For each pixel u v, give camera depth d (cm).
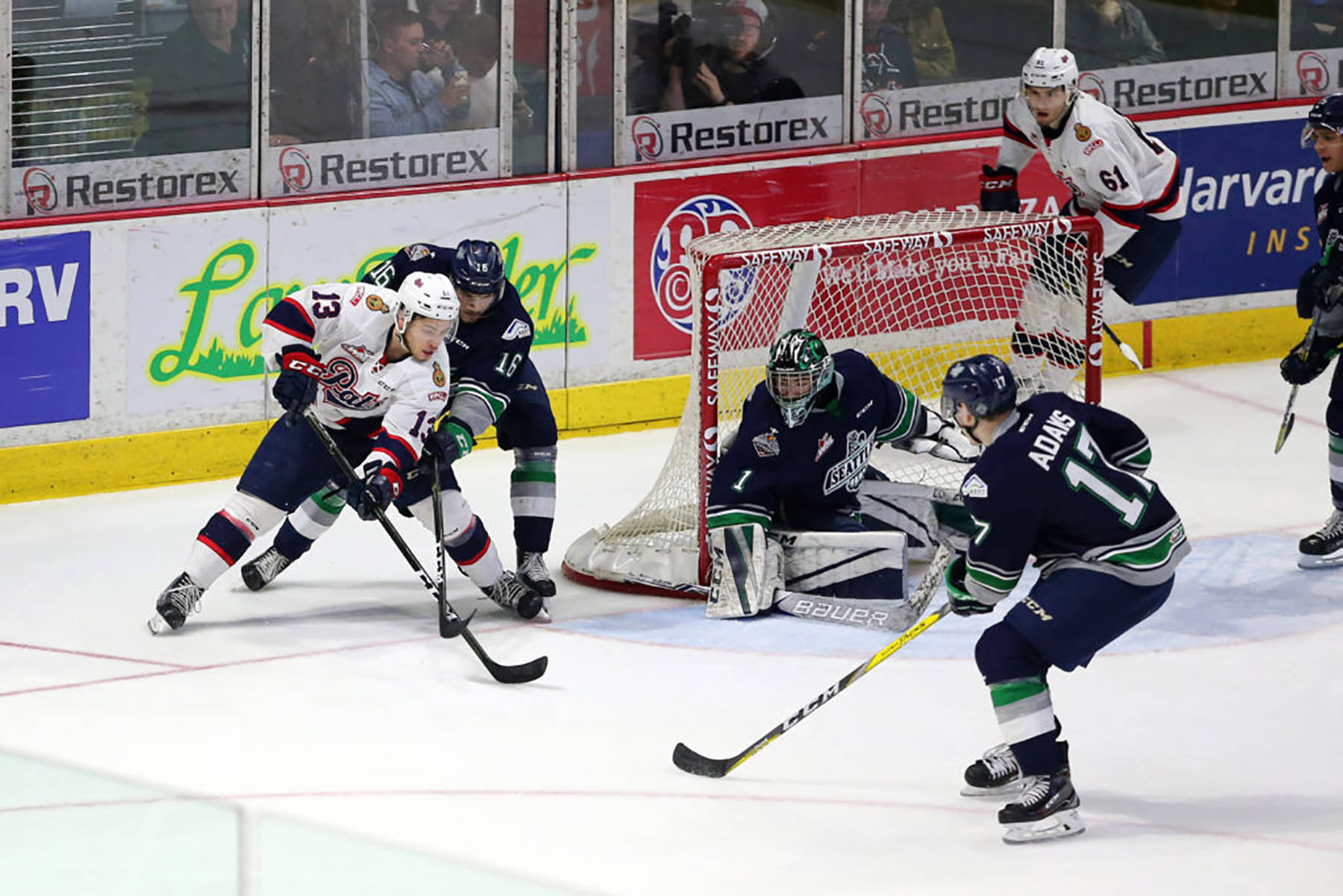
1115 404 3077
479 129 2856
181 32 2633
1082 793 1692
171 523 2522
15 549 2408
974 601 1605
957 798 1678
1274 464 2773
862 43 3058
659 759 1766
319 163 2770
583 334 2920
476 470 2780
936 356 2877
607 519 2544
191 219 2650
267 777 1711
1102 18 3200
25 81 2555
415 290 1905
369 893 1395
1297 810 1648
